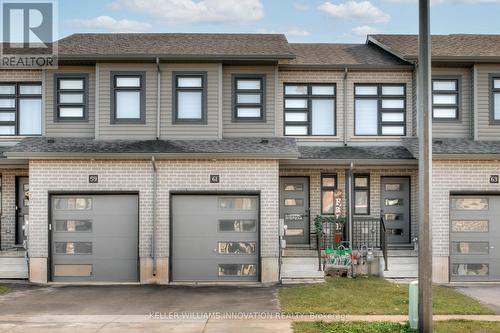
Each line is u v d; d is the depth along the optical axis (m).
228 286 15.05
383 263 16.11
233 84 17.27
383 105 18.17
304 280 15.55
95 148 15.74
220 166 15.69
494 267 16.14
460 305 12.47
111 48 17.33
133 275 15.67
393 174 17.67
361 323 10.41
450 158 15.86
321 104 18.17
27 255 15.67
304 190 17.78
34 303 12.79
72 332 9.96
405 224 17.73
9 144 17.55
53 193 15.59
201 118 16.91
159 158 15.50
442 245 15.93
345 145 17.98
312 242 17.48
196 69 16.91
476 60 17.06
